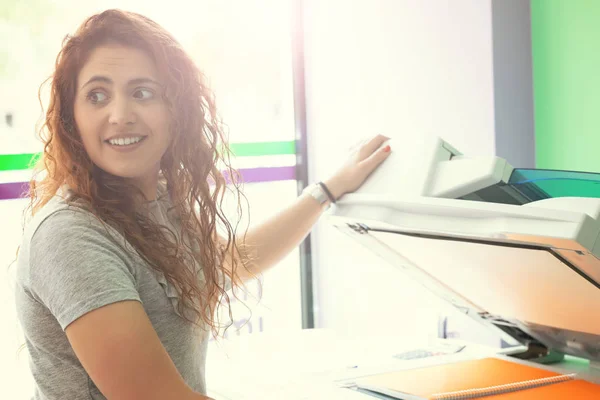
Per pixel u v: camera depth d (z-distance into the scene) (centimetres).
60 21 208
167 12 226
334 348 146
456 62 186
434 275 121
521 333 133
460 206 90
